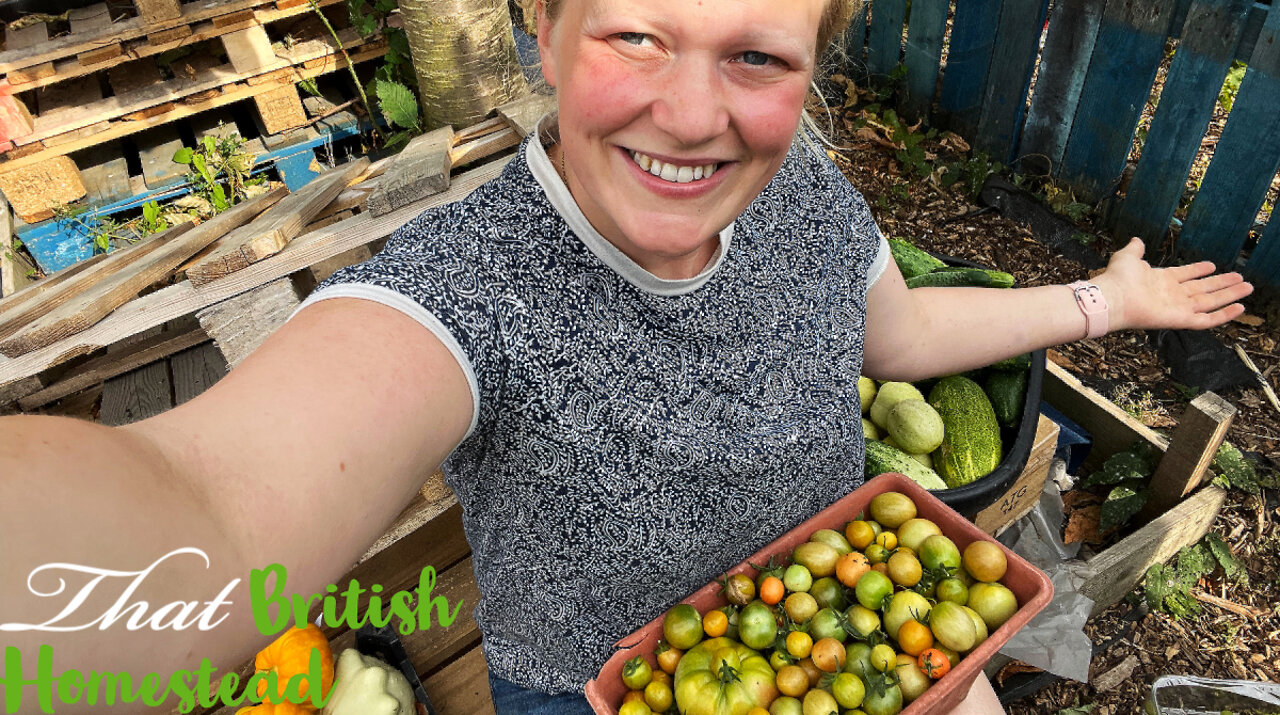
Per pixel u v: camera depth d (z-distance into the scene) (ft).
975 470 3.25
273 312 2.87
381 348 1.23
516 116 3.47
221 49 5.85
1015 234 5.97
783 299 1.84
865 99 7.27
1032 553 3.71
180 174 5.67
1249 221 5.01
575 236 1.48
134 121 5.45
